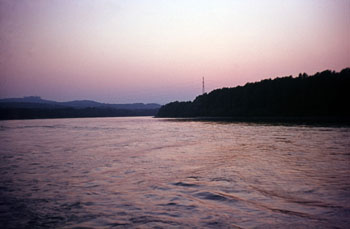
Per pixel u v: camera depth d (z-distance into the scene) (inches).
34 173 530.9
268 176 471.2
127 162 645.3
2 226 273.0
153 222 274.5
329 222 265.4
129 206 325.4
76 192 391.5
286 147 859.4
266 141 1051.3
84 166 601.0
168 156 732.7
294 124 2283.5
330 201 329.7
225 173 502.9
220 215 289.7
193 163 618.5
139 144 1058.1
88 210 314.2
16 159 719.1
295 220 272.1
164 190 393.7
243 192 375.2
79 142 1184.2
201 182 436.1
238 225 262.5
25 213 307.9
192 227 260.5
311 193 364.8
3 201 352.5
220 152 791.1
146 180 458.3
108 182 449.1
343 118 3006.9
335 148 811.4
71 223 277.1
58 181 460.4
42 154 813.2
